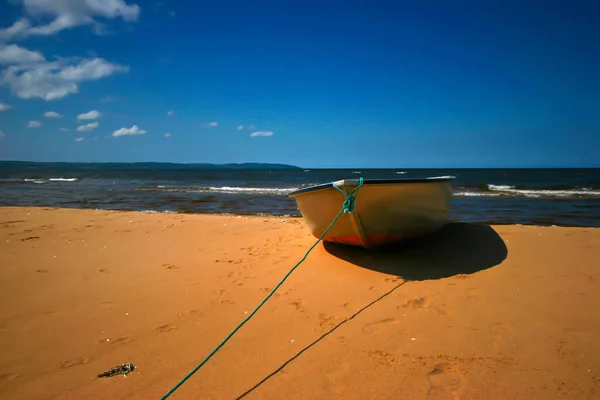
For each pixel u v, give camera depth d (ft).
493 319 11.50
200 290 14.62
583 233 20.43
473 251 17.85
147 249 20.95
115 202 53.26
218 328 11.48
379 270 15.92
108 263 18.24
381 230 16.83
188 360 9.74
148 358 9.87
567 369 8.92
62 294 14.25
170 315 12.42
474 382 8.53
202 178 147.95
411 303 12.78
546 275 14.92
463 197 58.13
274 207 47.44
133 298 13.87
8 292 14.42
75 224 28.60
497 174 169.58
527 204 48.47
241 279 15.78
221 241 22.89
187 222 29.81
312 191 17.10
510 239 19.34
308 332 11.09
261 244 21.80
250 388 8.52
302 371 9.12
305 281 15.24
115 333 11.24
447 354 9.69
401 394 8.20
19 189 79.97
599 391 8.12
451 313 11.98
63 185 96.63
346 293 13.85
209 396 8.28
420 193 17.17
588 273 15.05
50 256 19.42
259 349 10.20
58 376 9.11
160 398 8.23
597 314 11.60
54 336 11.08
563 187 75.20
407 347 10.09
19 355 10.07
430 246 18.75
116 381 8.88
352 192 14.93
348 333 10.93
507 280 14.49
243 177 157.58
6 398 8.30
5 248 20.93
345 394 8.24
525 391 8.19
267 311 12.59
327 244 19.90
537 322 11.23
